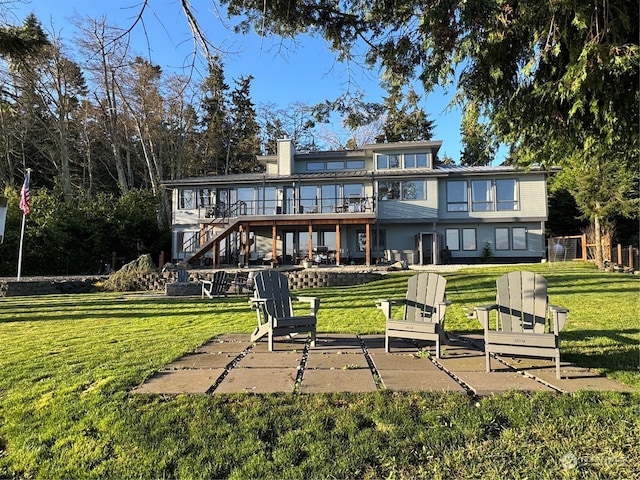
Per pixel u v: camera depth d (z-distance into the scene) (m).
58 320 8.33
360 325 7.00
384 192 23.92
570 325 6.33
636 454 2.54
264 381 3.83
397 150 24.56
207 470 2.49
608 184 17.69
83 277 17.86
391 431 2.86
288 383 3.76
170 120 19.53
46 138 29.77
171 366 4.40
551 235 30.58
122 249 24.89
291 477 2.43
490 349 4.05
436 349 4.77
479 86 4.54
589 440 2.71
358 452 2.64
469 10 3.55
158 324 7.57
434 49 4.02
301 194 24.77
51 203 22.72
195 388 3.66
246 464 2.54
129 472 2.51
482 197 23.41
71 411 3.27
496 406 3.16
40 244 21.91
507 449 2.65
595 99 3.69
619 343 5.08
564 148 4.96
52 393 3.67
